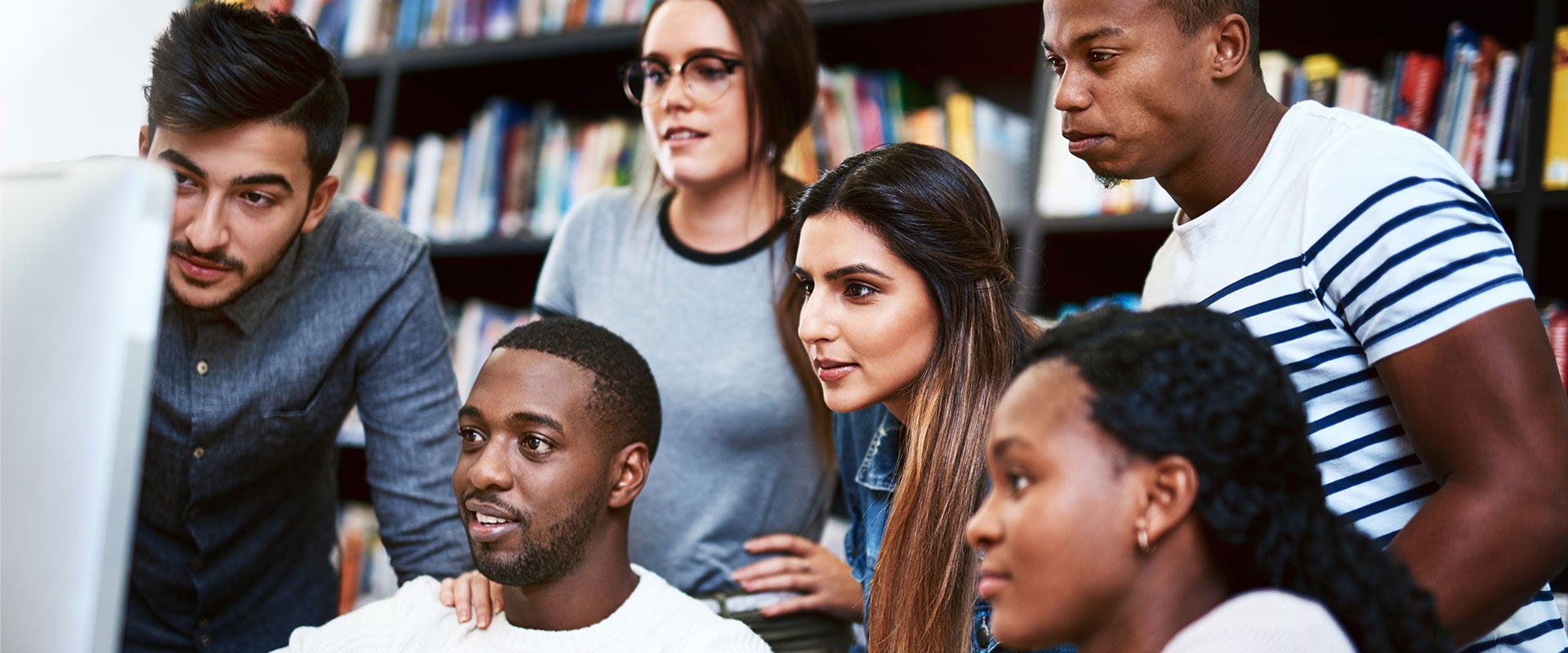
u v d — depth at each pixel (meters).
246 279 1.14
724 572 1.42
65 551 0.57
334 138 1.19
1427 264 0.84
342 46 2.38
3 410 0.60
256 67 1.08
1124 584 0.61
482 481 1.07
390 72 2.30
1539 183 1.41
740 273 1.47
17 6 2.68
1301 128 0.97
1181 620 0.62
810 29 1.53
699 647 1.08
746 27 1.45
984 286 1.04
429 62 2.26
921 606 1.00
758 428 1.42
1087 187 1.71
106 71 2.66
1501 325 0.82
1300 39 1.85
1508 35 1.67
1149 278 1.13
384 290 1.36
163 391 1.26
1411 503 0.90
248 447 1.32
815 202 1.07
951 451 1.01
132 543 1.34
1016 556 0.62
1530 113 1.43
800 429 1.42
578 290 1.57
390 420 1.39
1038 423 0.63
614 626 1.09
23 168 0.63
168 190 0.59
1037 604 0.61
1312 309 0.92
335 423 1.42
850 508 1.33
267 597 1.45
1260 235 0.96
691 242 1.51
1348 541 0.64
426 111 2.40
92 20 2.67
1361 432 0.91
